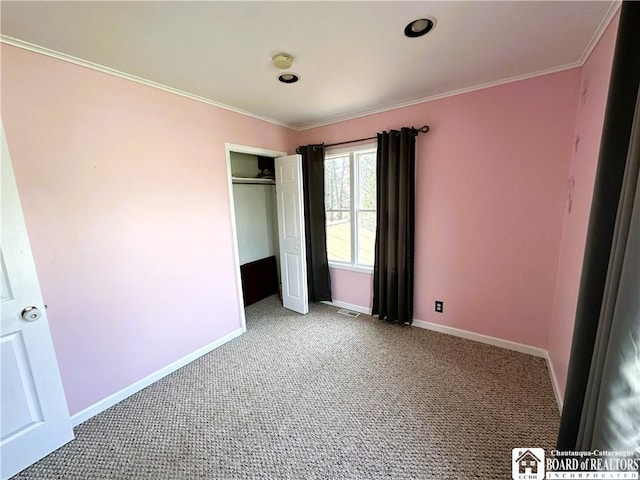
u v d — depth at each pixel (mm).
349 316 3436
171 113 2338
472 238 2645
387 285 3139
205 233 2666
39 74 1666
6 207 1491
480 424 1767
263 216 4277
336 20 1479
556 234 2262
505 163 2393
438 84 2355
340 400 2025
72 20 1418
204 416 1922
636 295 813
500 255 2529
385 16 1453
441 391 2076
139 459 1613
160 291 2344
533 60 1962
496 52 1840
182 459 1604
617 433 861
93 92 1892
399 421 1813
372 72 2094
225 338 2912
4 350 1509
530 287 2432
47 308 1750
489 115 2400
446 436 1688
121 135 2043
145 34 1562
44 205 1714
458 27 1562
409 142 2715
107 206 1993
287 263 3619
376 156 2996
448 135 2613
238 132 2918
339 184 3543
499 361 2418
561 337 2039
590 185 1659
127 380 2152
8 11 1329
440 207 2762
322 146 3385
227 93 2447
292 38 1639
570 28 1573
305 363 2502
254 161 4082
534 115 2219
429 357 2514
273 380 2285
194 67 1961
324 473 1492
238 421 1866
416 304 3084
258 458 1592
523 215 2377
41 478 1525
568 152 2129
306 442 1685
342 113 3092
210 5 1333
